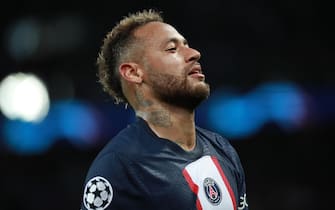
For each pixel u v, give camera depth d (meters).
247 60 48.81
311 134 45.25
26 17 52.00
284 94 45.28
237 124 44.78
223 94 46.75
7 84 46.81
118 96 12.86
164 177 11.30
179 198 11.20
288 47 49.41
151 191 11.20
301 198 45.06
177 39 12.18
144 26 12.48
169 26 12.41
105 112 45.16
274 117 44.94
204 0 51.09
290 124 44.97
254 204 45.22
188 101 11.91
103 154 11.70
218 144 12.56
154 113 12.02
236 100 45.69
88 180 11.50
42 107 46.41
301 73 47.06
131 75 12.24
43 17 51.84
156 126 11.97
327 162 45.03
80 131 45.59
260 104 45.28
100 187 11.30
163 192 11.20
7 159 46.00
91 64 50.03
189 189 11.30
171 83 11.83
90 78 48.72
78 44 50.81
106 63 12.84
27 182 46.00
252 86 46.50
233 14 50.72
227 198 11.68
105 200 11.23
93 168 11.61
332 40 49.66
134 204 11.26
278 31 50.31
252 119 44.97
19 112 46.16
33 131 45.88
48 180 46.00
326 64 47.97
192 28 50.81
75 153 45.97
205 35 50.53
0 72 50.06
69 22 51.28
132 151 11.51
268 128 44.94
